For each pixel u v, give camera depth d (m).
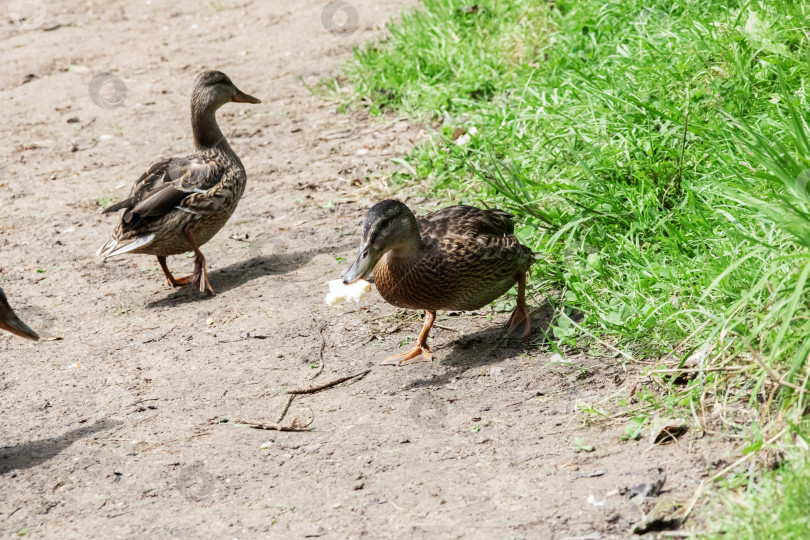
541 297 10.20
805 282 7.18
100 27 25.95
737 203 9.46
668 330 8.62
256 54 21.89
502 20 18.25
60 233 13.89
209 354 9.95
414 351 9.43
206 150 12.44
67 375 9.72
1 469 8.02
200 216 11.66
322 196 14.27
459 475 7.26
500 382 8.70
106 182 15.81
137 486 7.64
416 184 13.97
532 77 15.16
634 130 11.61
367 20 22.58
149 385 9.39
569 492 6.77
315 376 9.30
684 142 10.48
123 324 10.89
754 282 7.99
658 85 12.31
